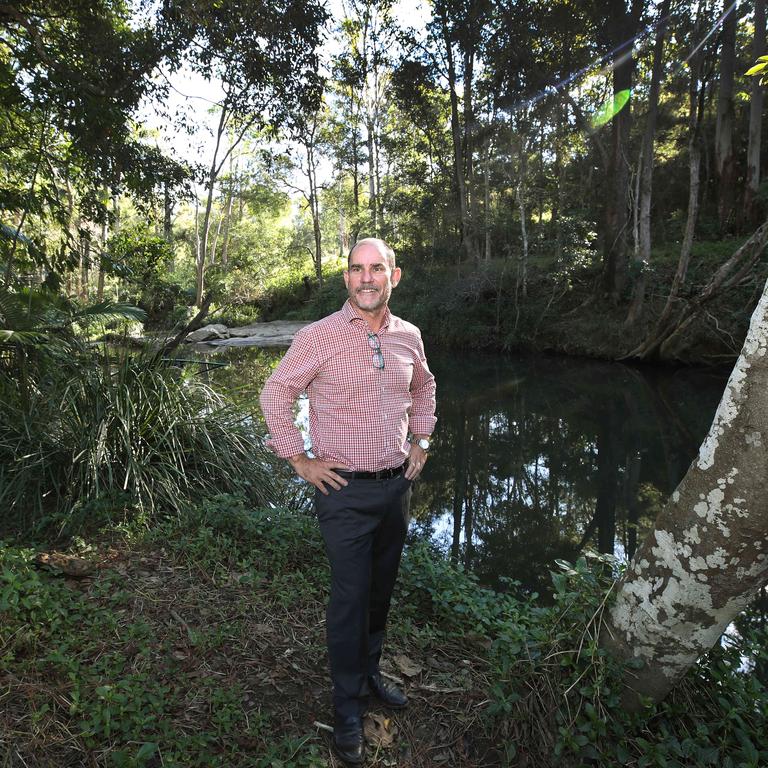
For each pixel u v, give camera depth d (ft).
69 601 8.66
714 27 45.62
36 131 27.45
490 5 60.90
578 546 17.51
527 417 34.94
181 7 28.45
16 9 24.82
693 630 5.96
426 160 84.23
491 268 65.46
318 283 98.32
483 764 6.65
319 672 8.04
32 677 6.96
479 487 23.17
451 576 10.85
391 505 6.76
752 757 5.85
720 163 62.23
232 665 7.89
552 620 7.30
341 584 6.59
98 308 18.98
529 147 66.13
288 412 6.66
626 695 6.51
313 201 108.99
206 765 6.13
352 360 6.50
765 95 65.87
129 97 29.55
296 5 32.22
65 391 14.28
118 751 5.85
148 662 7.57
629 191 57.47
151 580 9.91
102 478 13.15
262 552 11.33
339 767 6.49
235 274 105.19
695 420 33.12
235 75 34.78
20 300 17.93
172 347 18.26
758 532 5.32
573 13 56.80
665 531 6.03
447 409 37.32
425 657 8.60
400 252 78.74
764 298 5.17
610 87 65.67
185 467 14.69
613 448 28.60
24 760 5.86
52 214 24.99
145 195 31.32
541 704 6.64
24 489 12.62
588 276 61.26
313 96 36.99
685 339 46.39
